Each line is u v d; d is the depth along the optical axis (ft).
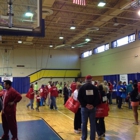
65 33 44.96
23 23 11.92
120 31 43.14
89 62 60.49
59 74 64.13
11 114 12.28
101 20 33.99
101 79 51.98
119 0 27.63
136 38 39.06
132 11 29.14
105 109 13.20
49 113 24.52
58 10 30.14
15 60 59.62
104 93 13.34
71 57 65.98
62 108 29.32
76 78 65.82
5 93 12.53
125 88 28.02
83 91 11.52
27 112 25.43
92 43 55.11
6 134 12.97
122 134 14.28
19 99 12.28
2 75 57.82
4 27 11.46
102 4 26.05
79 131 14.73
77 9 31.07
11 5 11.91
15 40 51.44
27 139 13.12
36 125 17.38
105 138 13.30
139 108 27.96
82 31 42.68
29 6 12.23
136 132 14.79
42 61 62.69
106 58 50.75
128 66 41.57
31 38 47.55
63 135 14.16
